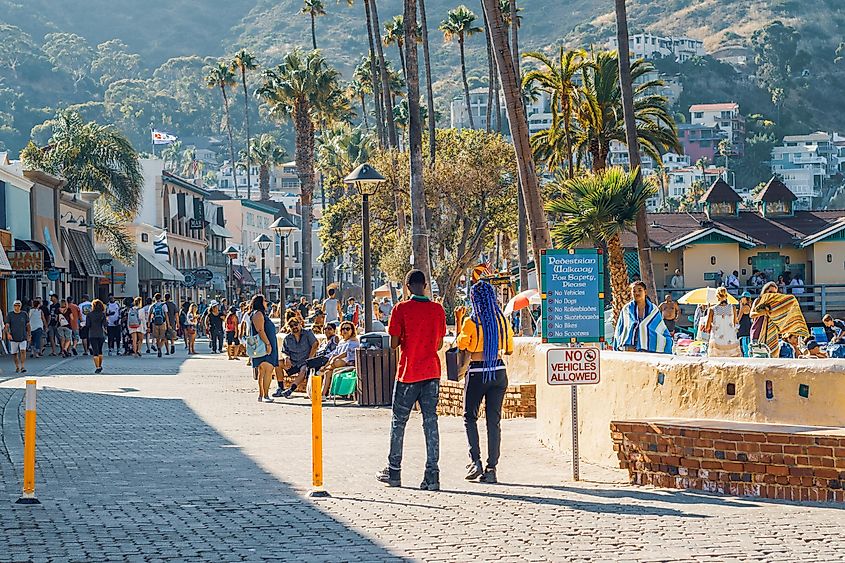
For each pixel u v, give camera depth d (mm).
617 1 34562
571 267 14000
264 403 25234
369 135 105938
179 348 55125
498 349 13961
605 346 26688
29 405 12117
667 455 13250
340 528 10758
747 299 24422
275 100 84000
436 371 13477
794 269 63375
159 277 81562
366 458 16125
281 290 40594
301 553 9594
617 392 15016
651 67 48438
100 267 66875
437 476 13305
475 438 14008
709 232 61594
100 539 10117
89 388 28859
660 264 63125
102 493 12781
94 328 35062
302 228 83562
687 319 59812
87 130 70625
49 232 55875
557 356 13867
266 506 11992
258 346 25750
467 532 10539
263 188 143875
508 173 65062
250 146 143500
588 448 15750
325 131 110125
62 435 18766
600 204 34875
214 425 20609
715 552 9523
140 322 45000
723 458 12719
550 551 9648
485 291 13984
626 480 14031
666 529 10602
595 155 48469
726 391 13344
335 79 84250
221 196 125250
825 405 12523
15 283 50312
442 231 63125
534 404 21953
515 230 65500
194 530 10602
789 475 12250
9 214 48844
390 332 13508
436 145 66375
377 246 67062
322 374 26016
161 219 91500
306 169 83562
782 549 9633
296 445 17688
